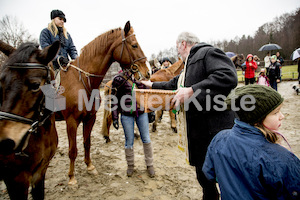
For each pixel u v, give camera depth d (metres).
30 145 1.63
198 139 1.74
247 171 0.99
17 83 1.39
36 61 1.50
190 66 1.74
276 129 1.04
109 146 4.27
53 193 2.64
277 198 0.94
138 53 2.85
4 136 1.30
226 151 1.10
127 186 2.76
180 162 3.42
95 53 2.77
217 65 1.52
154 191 2.63
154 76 4.61
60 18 3.26
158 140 4.51
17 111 1.40
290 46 41.34
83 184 2.84
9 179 1.61
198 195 2.52
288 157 0.94
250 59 9.73
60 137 5.07
